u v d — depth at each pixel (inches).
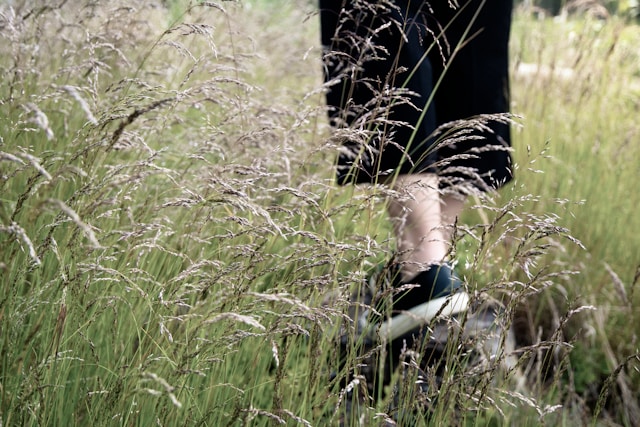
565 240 139.3
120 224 84.7
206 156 103.2
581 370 124.8
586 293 136.6
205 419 69.8
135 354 69.9
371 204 84.1
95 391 68.6
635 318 132.7
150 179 101.1
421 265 80.0
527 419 94.3
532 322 135.0
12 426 65.5
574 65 161.3
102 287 77.8
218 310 72.9
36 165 54.6
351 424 78.2
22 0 101.1
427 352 91.2
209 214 77.2
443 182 102.1
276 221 83.1
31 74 97.6
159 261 87.9
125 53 111.3
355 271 80.3
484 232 76.9
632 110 184.2
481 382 76.0
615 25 181.8
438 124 109.1
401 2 95.6
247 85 84.4
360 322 91.7
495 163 107.3
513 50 190.4
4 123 83.6
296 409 78.9
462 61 104.0
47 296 75.6
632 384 125.2
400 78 94.8
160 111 96.6
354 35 92.0
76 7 119.9
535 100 166.1
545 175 148.1
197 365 69.8
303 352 93.0
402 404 76.4
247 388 76.7
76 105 101.4
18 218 79.6
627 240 145.2
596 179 150.6
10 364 67.8
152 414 70.8
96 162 82.7
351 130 82.6
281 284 74.4
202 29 80.0
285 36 187.0
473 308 77.2
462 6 101.8
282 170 97.9
